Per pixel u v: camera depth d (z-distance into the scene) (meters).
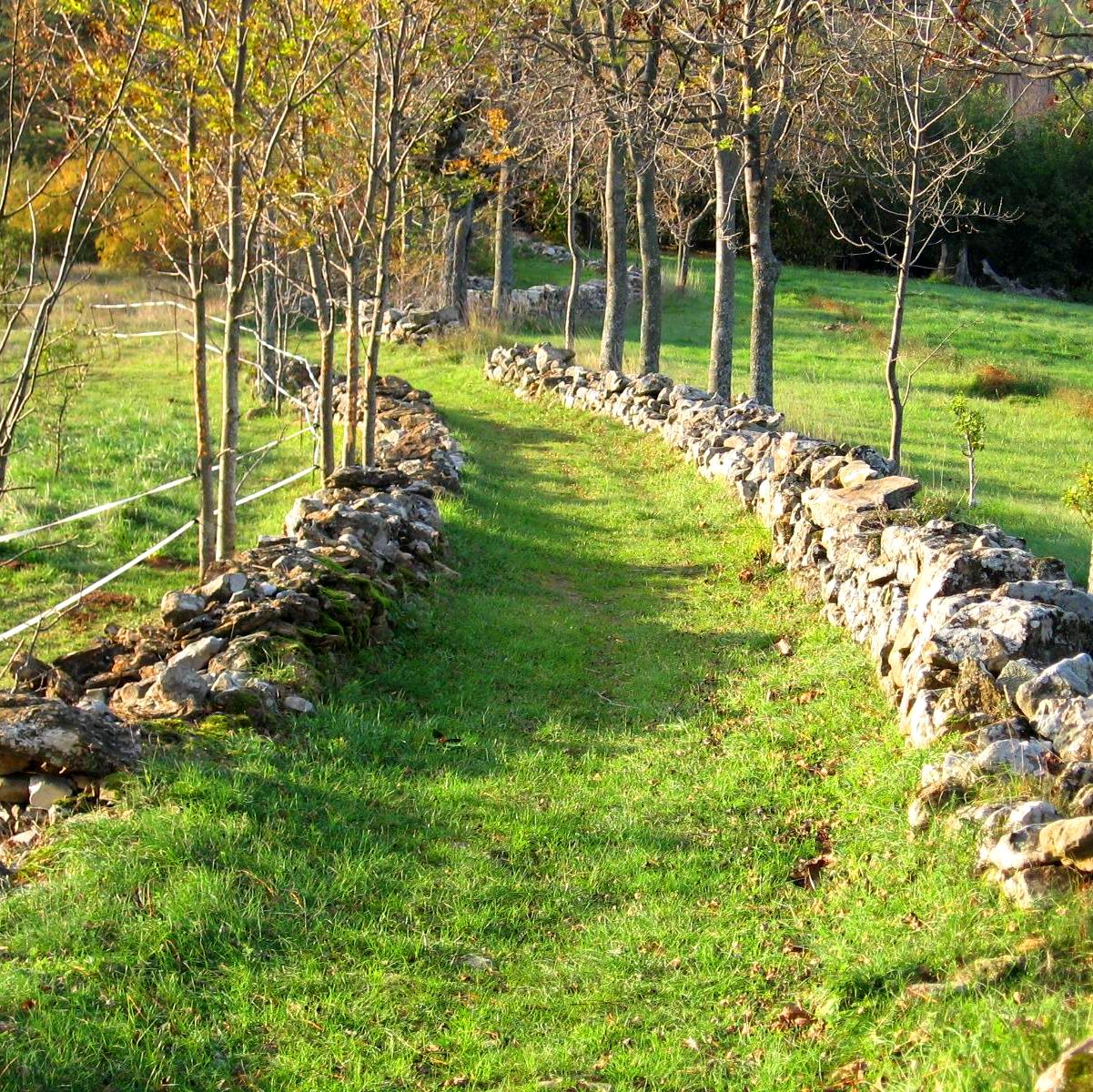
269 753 6.38
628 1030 4.56
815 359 28.75
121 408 21.80
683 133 23.53
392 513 10.77
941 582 6.92
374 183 13.42
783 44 15.87
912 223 13.78
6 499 14.77
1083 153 48.62
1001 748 5.43
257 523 14.50
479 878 5.61
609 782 6.80
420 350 28.19
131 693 7.27
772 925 5.20
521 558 11.68
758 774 6.77
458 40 13.21
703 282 41.25
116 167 27.36
